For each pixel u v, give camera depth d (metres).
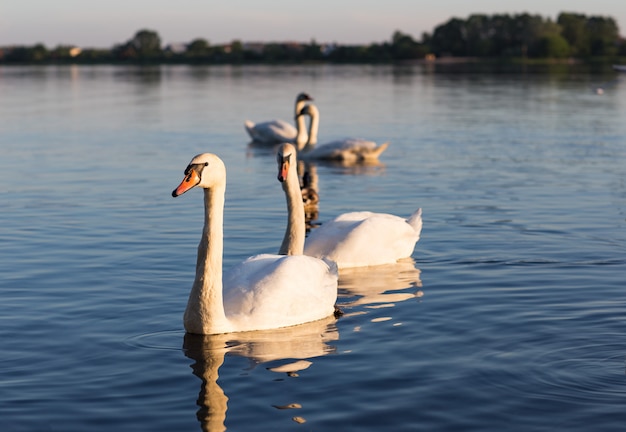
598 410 7.89
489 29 165.62
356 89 65.25
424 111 44.12
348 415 7.80
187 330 10.20
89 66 167.00
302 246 12.65
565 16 155.00
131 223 16.64
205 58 172.88
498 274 12.94
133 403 8.12
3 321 10.66
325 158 27.09
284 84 74.38
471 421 7.68
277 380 8.67
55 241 15.09
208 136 33.22
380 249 13.71
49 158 26.19
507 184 21.31
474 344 9.75
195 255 14.06
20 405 8.07
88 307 11.25
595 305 11.20
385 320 10.76
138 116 41.84
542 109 45.09
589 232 15.80
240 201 19.25
